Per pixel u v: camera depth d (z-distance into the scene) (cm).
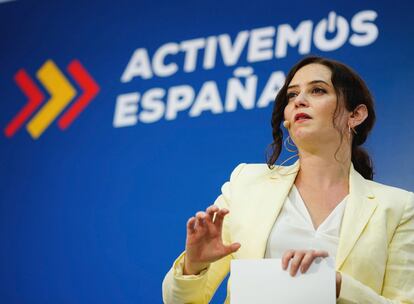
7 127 905
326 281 393
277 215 460
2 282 829
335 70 493
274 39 821
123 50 888
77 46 914
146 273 773
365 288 413
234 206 475
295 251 401
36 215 848
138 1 907
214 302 706
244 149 787
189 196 789
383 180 724
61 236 825
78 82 892
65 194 845
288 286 396
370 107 505
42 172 866
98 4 926
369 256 438
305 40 807
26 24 952
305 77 493
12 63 937
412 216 458
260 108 796
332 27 799
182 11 879
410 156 725
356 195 462
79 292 793
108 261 792
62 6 945
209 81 830
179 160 807
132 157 829
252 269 403
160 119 832
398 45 768
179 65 852
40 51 930
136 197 809
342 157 482
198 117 817
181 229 779
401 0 783
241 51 830
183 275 434
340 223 454
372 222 450
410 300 436
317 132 473
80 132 867
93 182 836
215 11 862
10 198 868
